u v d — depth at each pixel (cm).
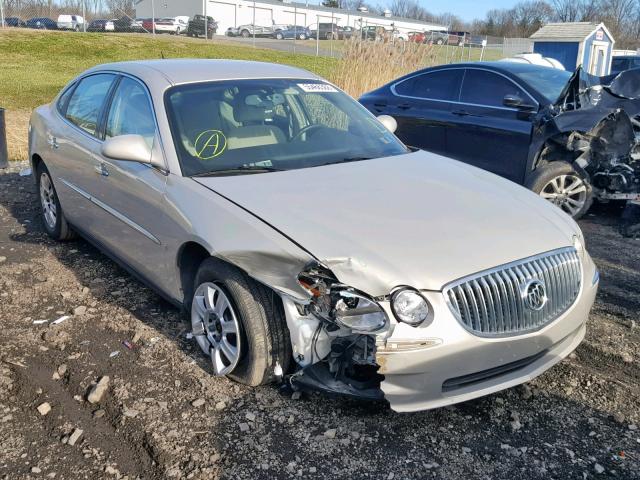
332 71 1234
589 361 389
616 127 654
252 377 336
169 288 398
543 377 370
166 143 397
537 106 692
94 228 495
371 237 316
